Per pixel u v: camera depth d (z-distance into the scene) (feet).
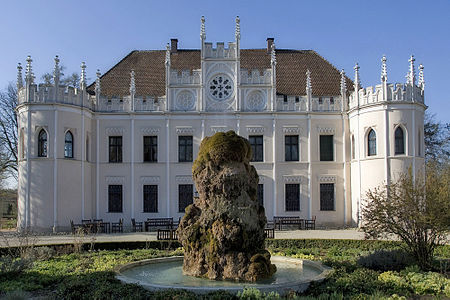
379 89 123.95
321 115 136.26
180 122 135.95
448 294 42.91
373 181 123.13
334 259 62.95
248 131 135.44
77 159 126.52
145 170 135.13
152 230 129.29
